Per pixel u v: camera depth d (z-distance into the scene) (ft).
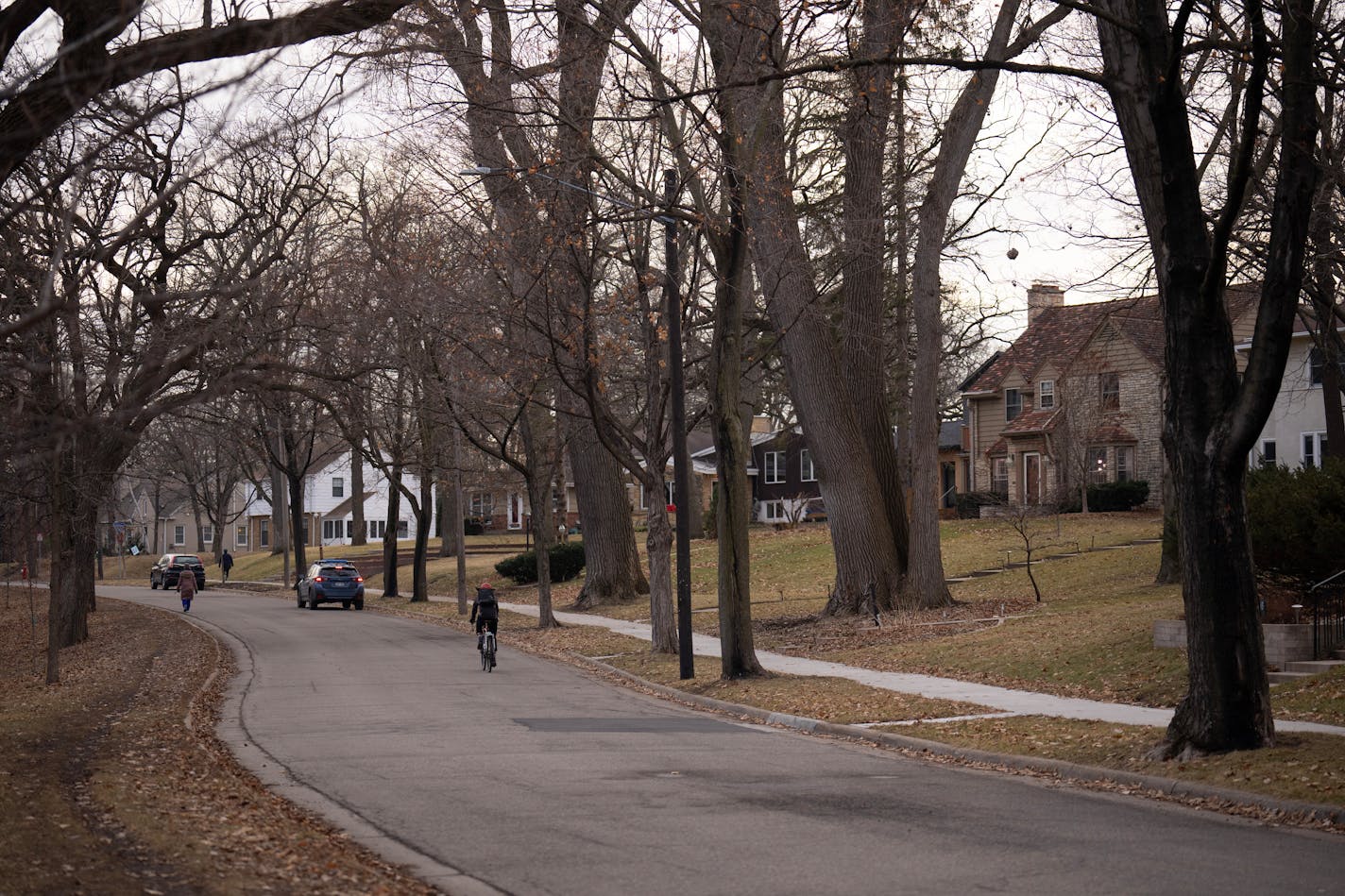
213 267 88.89
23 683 90.22
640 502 333.83
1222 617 46.78
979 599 126.93
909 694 70.69
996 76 108.78
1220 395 47.11
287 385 97.25
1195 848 33.60
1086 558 145.79
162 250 88.28
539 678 87.56
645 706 72.23
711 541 215.72
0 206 36.22
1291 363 169.89
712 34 76.38
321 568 179.01
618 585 160.56
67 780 41.98
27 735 54.29
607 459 161.17
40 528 125.08
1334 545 74.38
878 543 118.21
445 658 102.32
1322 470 80.28
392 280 108.88
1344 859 32.30
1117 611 98.27
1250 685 46.55
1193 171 47.75
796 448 288.10
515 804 39.45
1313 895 28.32
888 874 30.09
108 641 128.47
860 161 112.88
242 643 117.29
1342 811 37.01
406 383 165.48
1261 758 44.27
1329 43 58.29
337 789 42.34
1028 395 214.69
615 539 161.17
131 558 369.91
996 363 229.04
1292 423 170.60
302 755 50.31
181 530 430.20
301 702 70.74
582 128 80.94
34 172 49.29
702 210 81.71
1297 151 45.68
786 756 51.60
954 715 62.39
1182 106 47.26
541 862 31.45
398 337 120.06
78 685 84.89
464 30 74.08
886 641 99.55
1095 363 197.16
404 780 44.29
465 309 111.24
